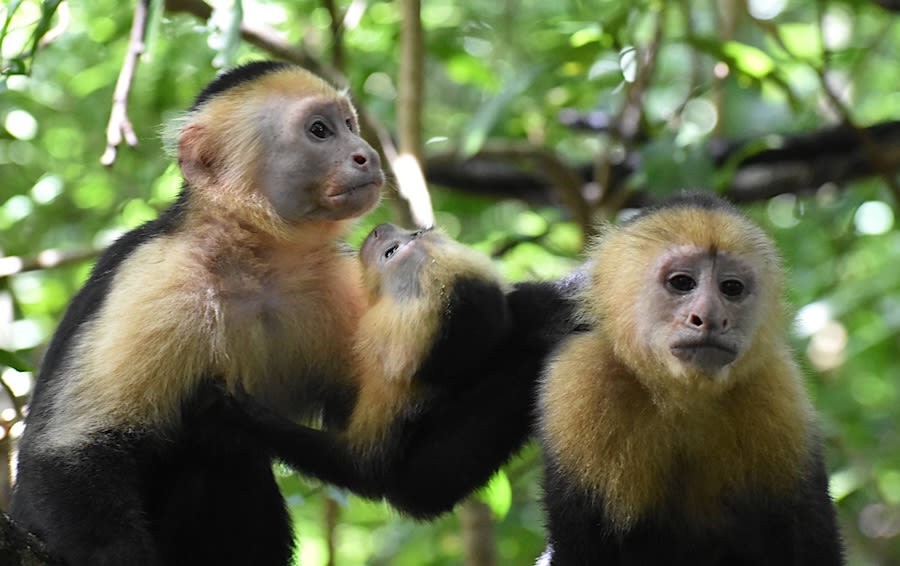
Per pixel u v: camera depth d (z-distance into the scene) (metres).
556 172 15.98
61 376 9.96
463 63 17.77
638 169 15.57
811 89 19.92
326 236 10.99
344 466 10.30
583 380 9.65
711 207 9.81
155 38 11.29
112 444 9.80
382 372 10.27
